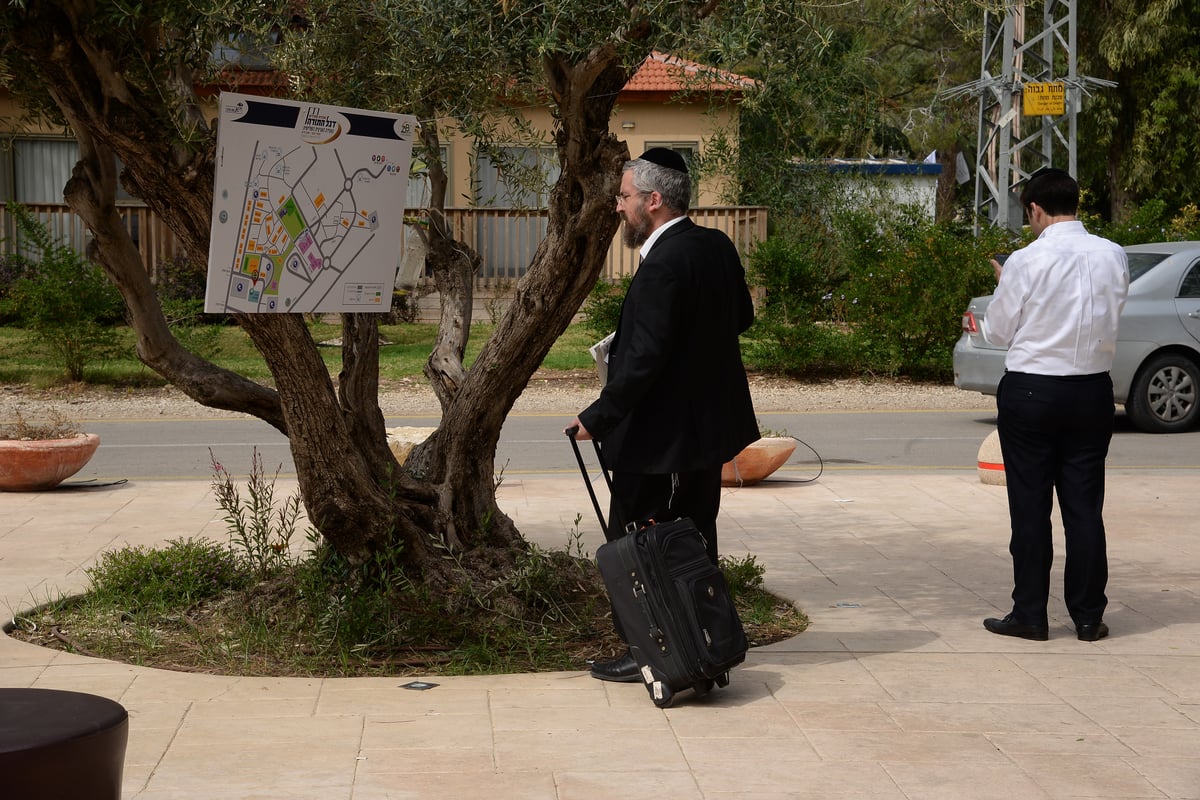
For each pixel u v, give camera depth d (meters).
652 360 4.71
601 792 3.93
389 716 4.68
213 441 13.70
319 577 5.96
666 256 4.79
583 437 4.81
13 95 5.65
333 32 5.60
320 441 5.66
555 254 5.95
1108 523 8.66
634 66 5.14
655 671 4.74
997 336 5.88
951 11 5.57
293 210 4.95
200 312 19.02
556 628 5.97
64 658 5.45
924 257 18.30
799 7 5.02
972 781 4.04
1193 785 4.02
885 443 13.54
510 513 9.02
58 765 2.58
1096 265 5.73
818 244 19.56
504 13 4.92
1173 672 5.27
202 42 4.74
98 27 4.48
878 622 6.10
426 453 6.45
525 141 6.46
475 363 6.26
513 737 4.45
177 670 5.39
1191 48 32.28
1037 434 5.75
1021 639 5.80
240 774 4.07
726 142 6.16
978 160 25.02
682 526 4.82
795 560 7.52
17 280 20.08
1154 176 33.69
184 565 6.59
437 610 5.79
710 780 4.04
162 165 4.96
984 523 8.70
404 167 5.23
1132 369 13.68
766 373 19.30
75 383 17.92
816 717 4.67
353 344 6.19
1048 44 23.83
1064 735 4.48
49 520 8.65
